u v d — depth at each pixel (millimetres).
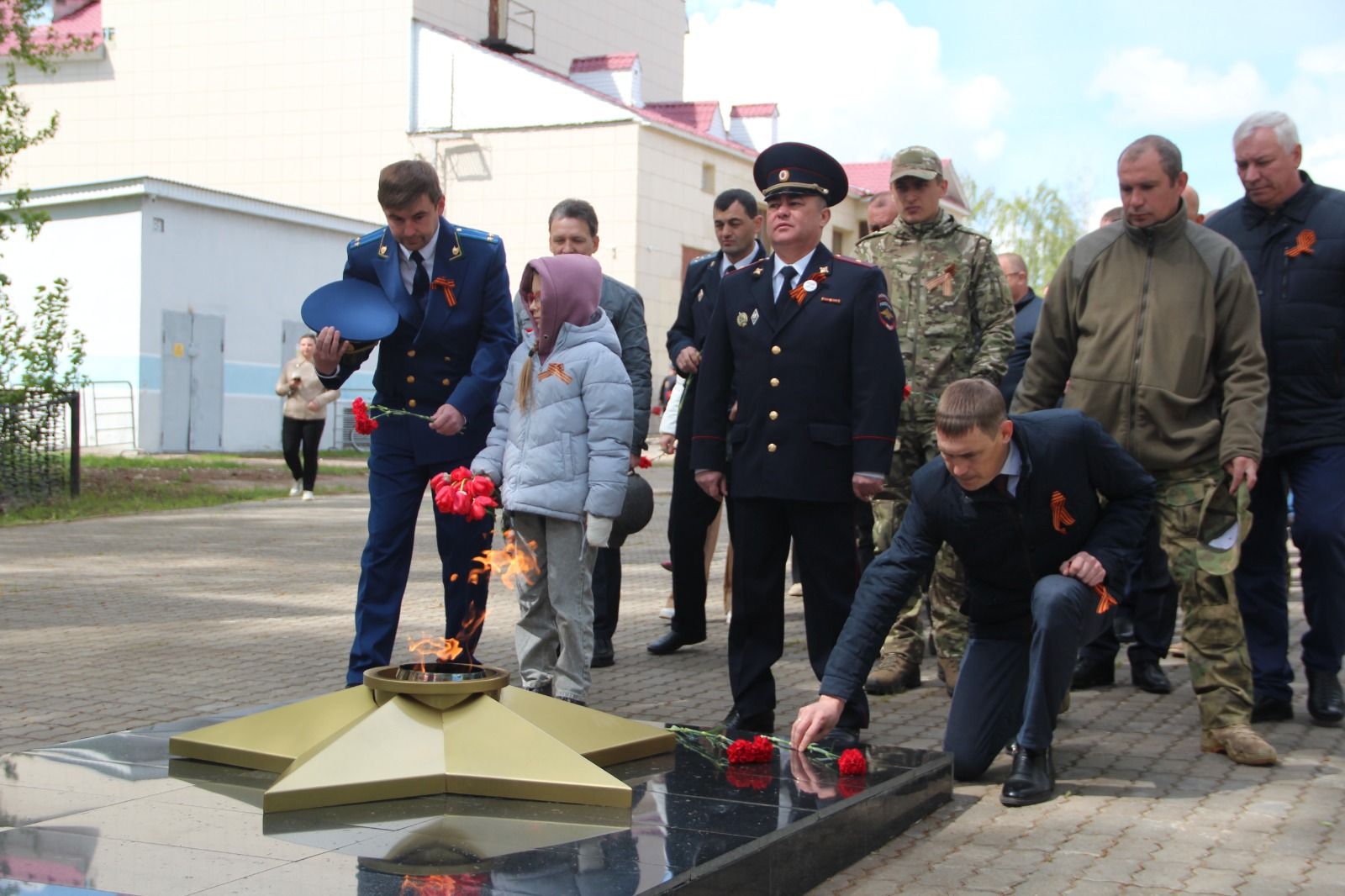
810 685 6492
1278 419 5734
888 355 4984
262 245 26188
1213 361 5266
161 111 34156
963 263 6379
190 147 33969
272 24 32750
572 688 5516
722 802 3852
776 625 5203
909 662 6441
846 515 5082
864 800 3967
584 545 5574
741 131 37156
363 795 3721
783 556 5199
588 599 5613
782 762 4426
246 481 19750
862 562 7016
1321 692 5750
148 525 13945
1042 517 4648
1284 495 5883
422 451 5672
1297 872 3834
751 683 5137
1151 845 4094
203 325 25156
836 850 3812
